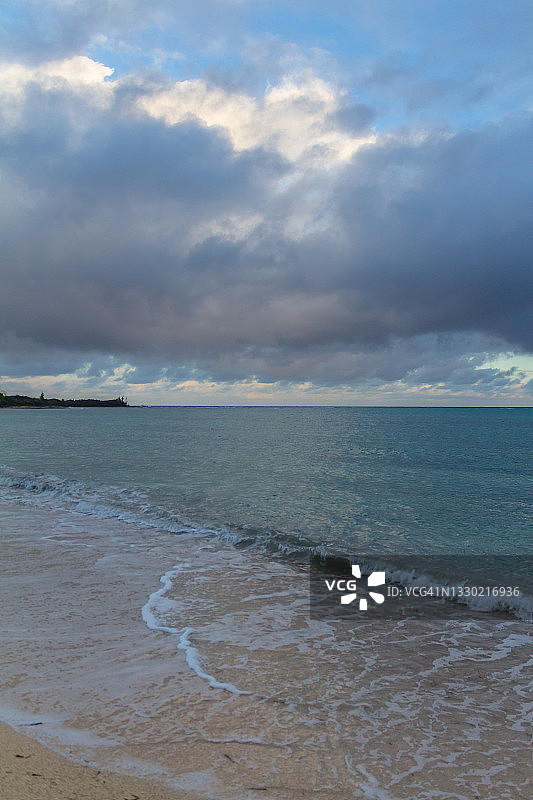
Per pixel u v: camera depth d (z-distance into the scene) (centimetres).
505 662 648
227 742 450
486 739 473
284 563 1108
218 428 8088
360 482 2402
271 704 524
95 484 2205
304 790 390
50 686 542
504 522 1600
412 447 4550
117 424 9462
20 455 3500
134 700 520
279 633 725
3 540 1244
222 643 680
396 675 604
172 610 801
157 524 1459
